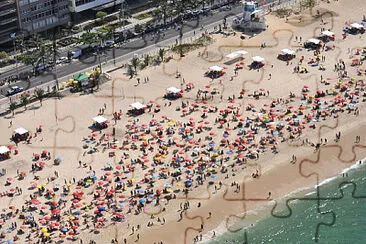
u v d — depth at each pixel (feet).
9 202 424.05
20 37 620.49
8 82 574.15
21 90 561.43
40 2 638.94
